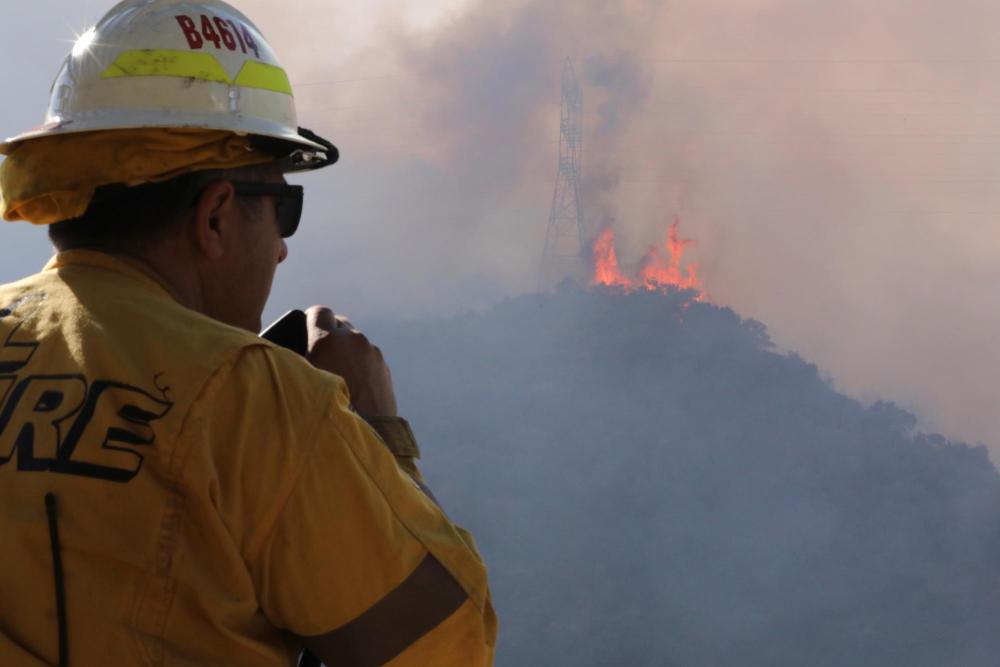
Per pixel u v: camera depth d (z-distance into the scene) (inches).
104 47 58.4
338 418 52.6
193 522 48.9
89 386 51.2
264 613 52.1
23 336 54.7
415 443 64.3
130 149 56.6
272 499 50.2
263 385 51.9
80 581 48.1
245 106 59.9
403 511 53.7
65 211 57.2
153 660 47.7
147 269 58.2
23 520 49.0
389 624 52.4
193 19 59.8
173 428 49.4
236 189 60.1
